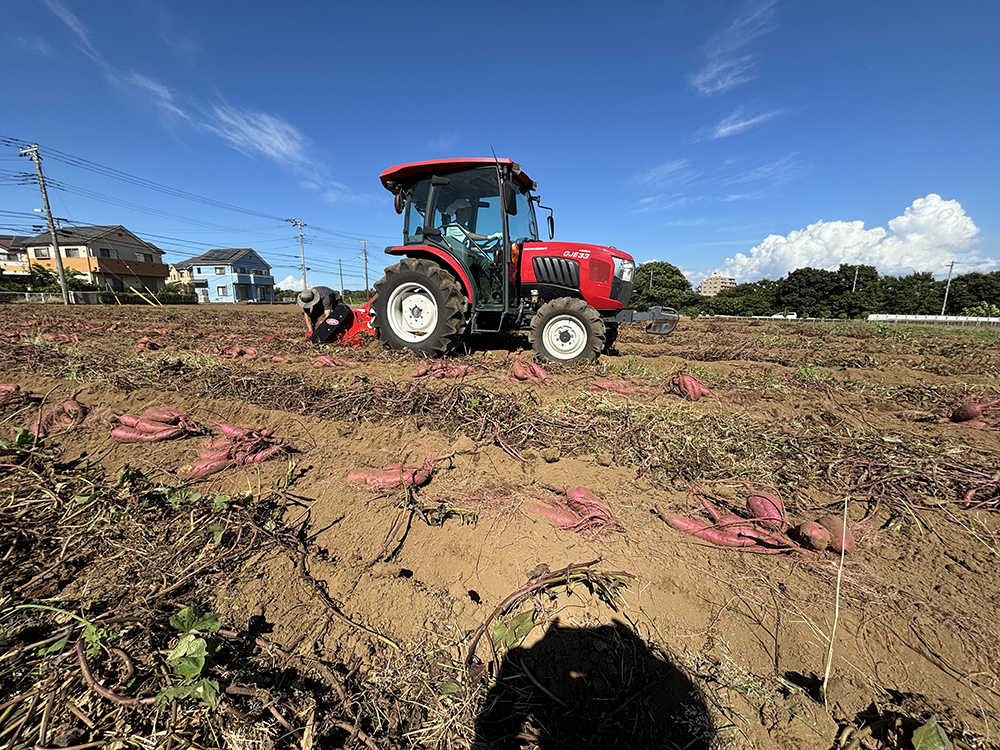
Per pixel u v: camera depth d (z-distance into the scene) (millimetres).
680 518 1895
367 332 6328
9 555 1619
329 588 1560
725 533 1780
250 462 2412
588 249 5195
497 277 5348
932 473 2225
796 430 2861
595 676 1266
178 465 2383
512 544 1796
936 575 1606
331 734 1092
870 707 1172
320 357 4820
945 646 1329
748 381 4371
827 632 1388
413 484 2182
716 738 1112
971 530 1842
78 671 1188
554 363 4727
